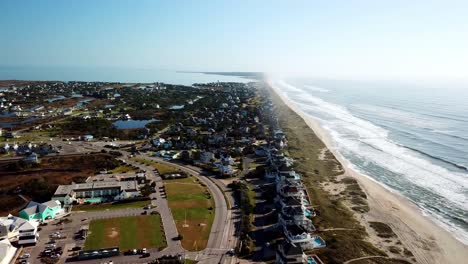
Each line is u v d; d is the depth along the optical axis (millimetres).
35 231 82250
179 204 106062
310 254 78938
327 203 107938
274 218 97562
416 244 86375
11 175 128500
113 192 111875
